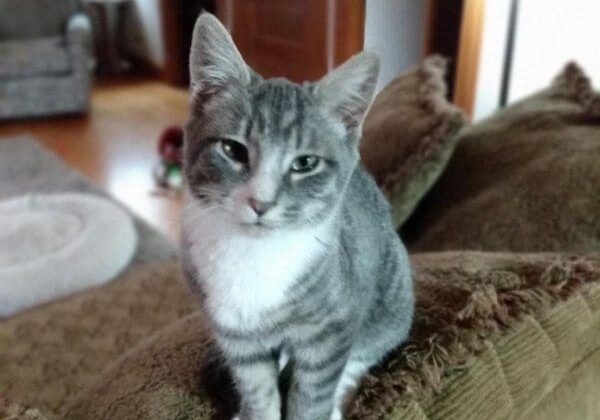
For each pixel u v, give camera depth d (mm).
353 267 274
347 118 290
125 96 1497
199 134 284
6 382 430
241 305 271
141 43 1676
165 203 952
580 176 382
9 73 1280
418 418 254
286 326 273
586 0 630
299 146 276
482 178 438
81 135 1245
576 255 316
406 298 299
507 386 278
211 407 273
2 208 825
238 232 269
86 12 1530
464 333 270
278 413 290
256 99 275
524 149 427
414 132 436
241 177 274
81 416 282
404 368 267
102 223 777
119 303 509
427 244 433
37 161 1098
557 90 478
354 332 275
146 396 273
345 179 293
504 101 630
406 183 430
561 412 330
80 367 442
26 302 630
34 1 1411
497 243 390
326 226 275
